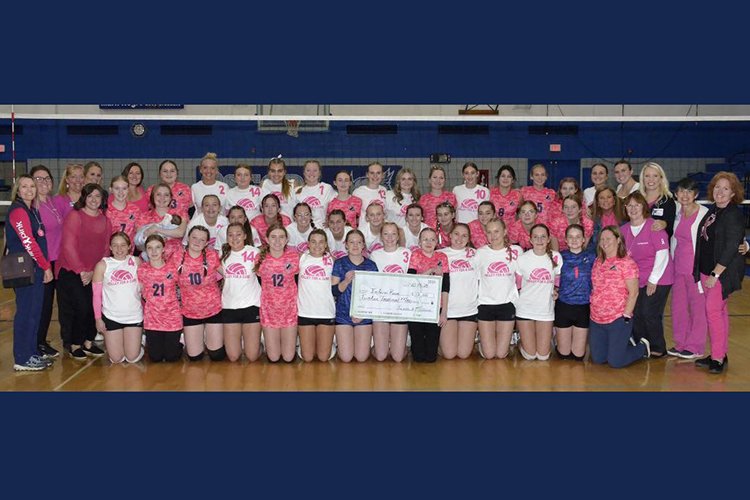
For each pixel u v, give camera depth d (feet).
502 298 20.31
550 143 45.21
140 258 20.49
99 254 20.33
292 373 18.98
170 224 21.26
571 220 21.76
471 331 20.44
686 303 21.01
